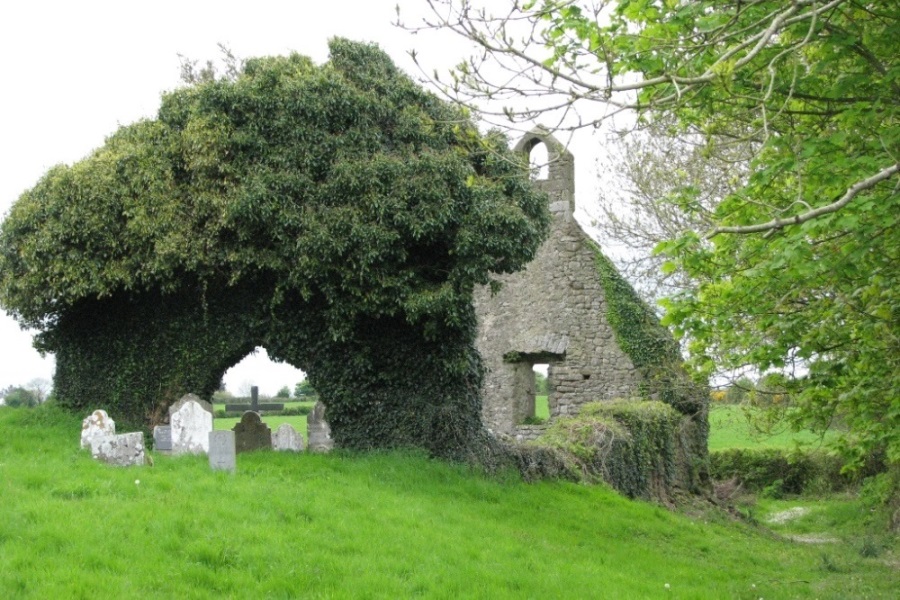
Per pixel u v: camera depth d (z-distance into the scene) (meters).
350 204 15.95
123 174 16.30
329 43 17.59
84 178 16.05
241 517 10.95
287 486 12.98
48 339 17.58
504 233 16.16
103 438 13.71
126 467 13.27
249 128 16.27
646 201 23.50
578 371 25.92
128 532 9.87
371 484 14.38
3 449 14.12
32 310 16.44
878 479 25.42
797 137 10.27
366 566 9.95
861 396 10.88
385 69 17.83
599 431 20.59
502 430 26.45
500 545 12.11
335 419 17.09
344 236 15.63
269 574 9.30
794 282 10.48
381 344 17.12
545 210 18.03
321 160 16.22
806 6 8.92
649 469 22.36
